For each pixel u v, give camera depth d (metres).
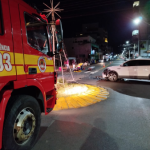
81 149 2.73
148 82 9.94
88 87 8.72
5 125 2.15
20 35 2.56
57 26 3.67
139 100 5.86
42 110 3.36
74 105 5.36
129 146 2.80
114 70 10.55
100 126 3.66
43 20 3.45
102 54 75.31
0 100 2.09
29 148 2.66
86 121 3.98
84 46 49.66
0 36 2.12
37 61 3.08
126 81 10.58
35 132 2.87
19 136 2.40
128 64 10.05
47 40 3.67
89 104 5.48
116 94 6.93
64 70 24.08
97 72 18.28
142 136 3.16
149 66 9.23
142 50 42.12
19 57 2.50
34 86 2.97
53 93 4.01
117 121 3.94
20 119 2.43
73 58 39.34
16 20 2.49
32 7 3.08
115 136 3.18
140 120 3.97
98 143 2.92
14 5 2.47
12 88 2.33
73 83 10.34
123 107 5.07
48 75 3.62
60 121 4.02
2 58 2.12
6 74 2.19
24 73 2.62
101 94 6.93
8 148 2.18
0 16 2.17
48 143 2.96
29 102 2.65
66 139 3.09
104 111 4.72
